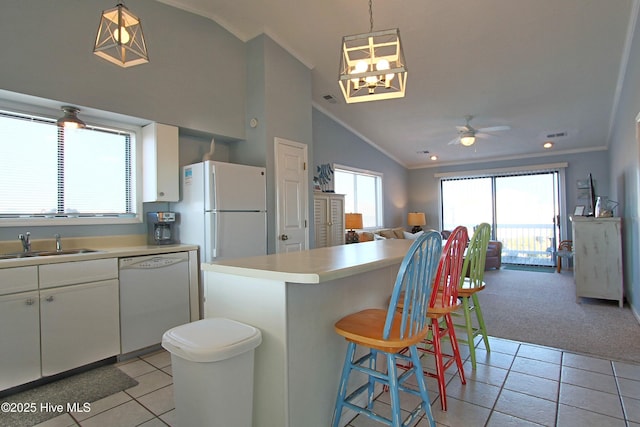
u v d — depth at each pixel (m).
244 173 3.46
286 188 4.05
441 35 3.60
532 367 2.43
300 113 4.30
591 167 6.66
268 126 3.86
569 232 6.84
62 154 2.90
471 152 7.32
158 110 3.20
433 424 1.61
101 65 2.82
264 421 1.49
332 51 4.17
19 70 2.42
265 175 3.72
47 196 2.82
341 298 1.79
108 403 2.05
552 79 4.25
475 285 2.47
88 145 3.06
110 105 2.87
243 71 3.98
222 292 1.67
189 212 3.39
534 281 5.53
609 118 5.23
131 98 3.00
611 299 4.07
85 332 2.44
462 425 1.76
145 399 2.09
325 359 1.66
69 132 2.95
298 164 4.25
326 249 2.32
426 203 8.42
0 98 2.51
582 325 3.34
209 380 1.29
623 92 4.03
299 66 4.30
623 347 2.78
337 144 5.99
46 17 2.54
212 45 3.66
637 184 3.31
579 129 5.74
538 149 6.89
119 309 2.63
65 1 2.64
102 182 3.14
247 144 3.97
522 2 3.11
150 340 2.81
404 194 8.40
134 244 3.30
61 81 2.61
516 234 7.45
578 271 4.22
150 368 2.54
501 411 1.89
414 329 1.47
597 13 3.14
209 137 3.84
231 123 3.84
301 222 4.26
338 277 1.40
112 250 2.73
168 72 3.28
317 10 3.44
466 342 2.57
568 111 5.07
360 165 6.61
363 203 6.89
